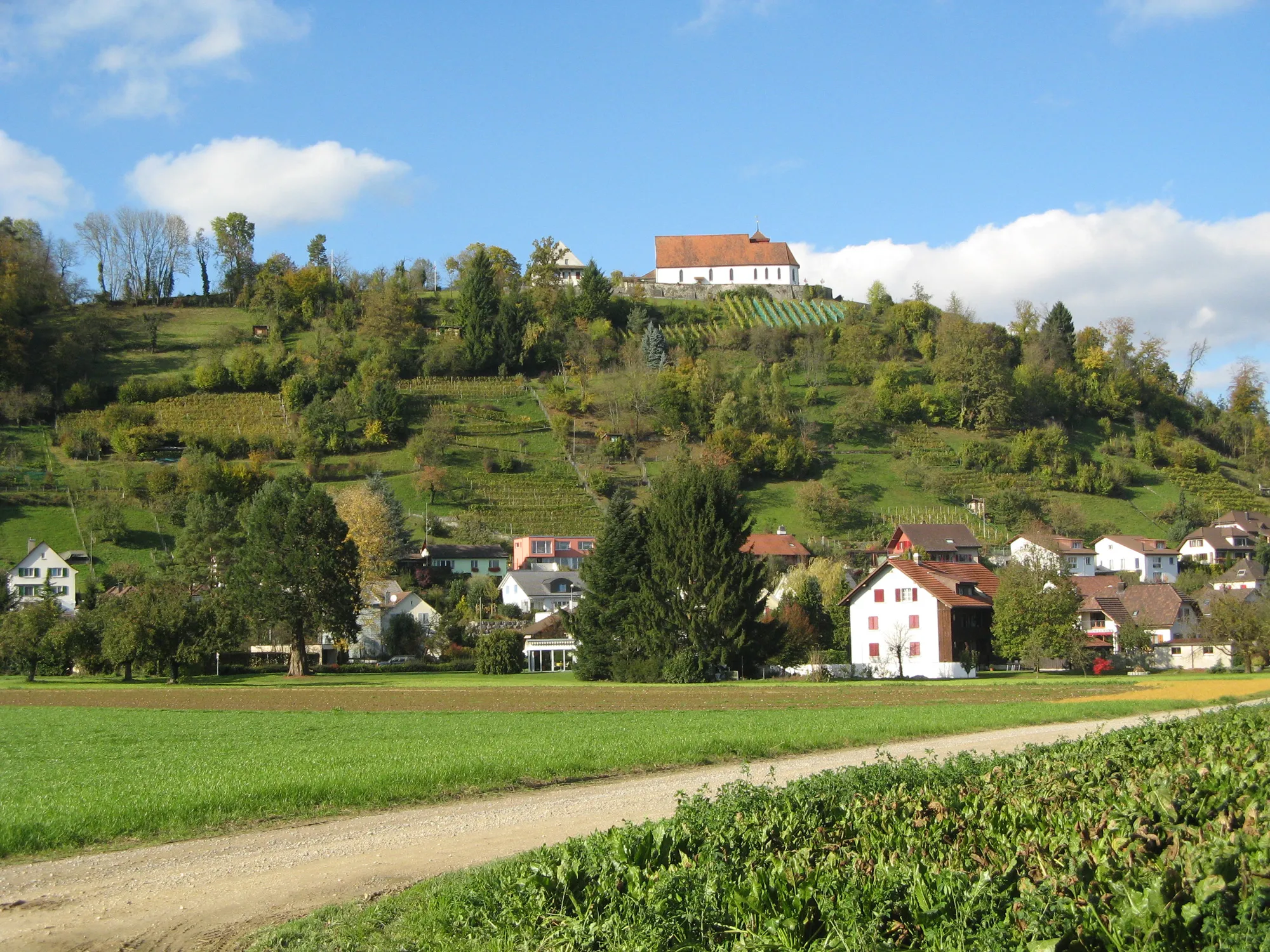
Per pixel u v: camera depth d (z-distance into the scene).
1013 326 194.88
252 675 79.75
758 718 38.53
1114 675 72.75
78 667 80.38
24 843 16.39
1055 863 11.36
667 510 67.81
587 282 189.38
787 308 198.25
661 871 11.31
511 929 11.17
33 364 153.38
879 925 9.98
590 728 35.38
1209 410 176.75
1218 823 12.41
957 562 103.44
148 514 117.31
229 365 156.88
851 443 149.88
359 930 11.66
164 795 20.17
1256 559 119.38
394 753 27.55
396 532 113.19
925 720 35.59
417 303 188.38
